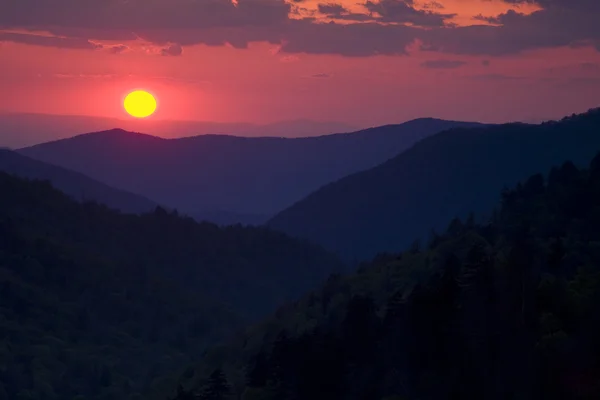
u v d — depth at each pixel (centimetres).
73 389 12038
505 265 5447
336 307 7994
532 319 5184
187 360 14238
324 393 5481
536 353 4900
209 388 6456
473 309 5241
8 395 11231
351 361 5656
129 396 11238
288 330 8038
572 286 5684
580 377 4781
